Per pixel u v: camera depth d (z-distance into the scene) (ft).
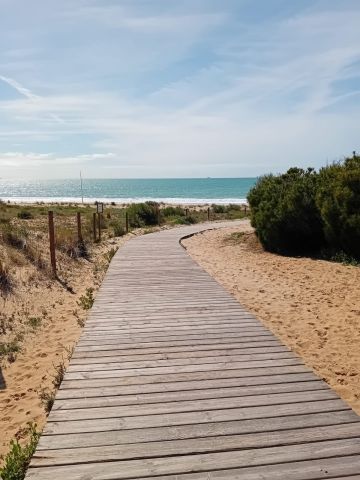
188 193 344.90
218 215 109.91
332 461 9.12
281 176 52.16
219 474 8.74
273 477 8.63
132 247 46.01
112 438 10.02
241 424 10.61
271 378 13.33
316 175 47.01
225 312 20.94
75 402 11.80
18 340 20.29
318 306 24.72
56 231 48.03
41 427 12.78
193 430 10.35
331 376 15.70
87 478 8.61
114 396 12.16
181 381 13.14
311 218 43.06
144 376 13.51
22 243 35.99
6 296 25.09
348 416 10.98
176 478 8.63
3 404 14.43
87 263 39.32
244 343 16.55
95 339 16.99
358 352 17.95
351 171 38.01
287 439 9.93
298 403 11.69
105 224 72.69
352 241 38.24
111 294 24.70
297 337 19.81
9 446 11.92
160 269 32.94
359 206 37.42
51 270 32.37
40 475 8.70
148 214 83.25
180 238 55.26
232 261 41.60
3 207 93.76
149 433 10.23
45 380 16.07
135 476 8.68
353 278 31.40
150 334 17.62
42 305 25.58
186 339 16.99
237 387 12.70
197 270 32.55
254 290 29.04
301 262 39.17
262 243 48.80
